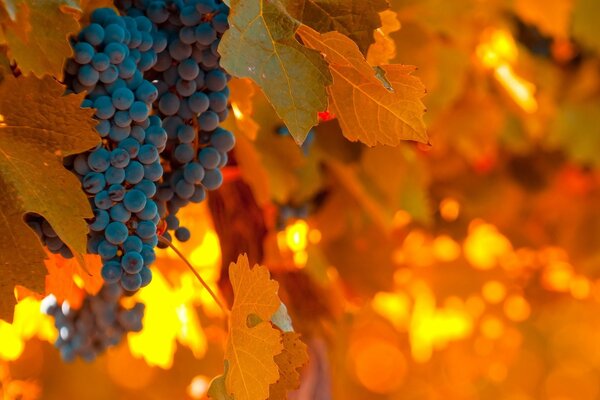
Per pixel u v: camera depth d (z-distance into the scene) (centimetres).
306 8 94
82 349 117
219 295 135
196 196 99
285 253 146
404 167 154
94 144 90
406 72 94
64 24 89
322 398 146
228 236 134
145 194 92
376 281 174
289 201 150
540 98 208
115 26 92
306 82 89
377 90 95
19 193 89
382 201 156
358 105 96
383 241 173
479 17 187
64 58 89
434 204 207
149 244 92
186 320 134
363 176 155
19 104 89
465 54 174
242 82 108
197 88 98
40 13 88
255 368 95
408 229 202
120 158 91
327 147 151
